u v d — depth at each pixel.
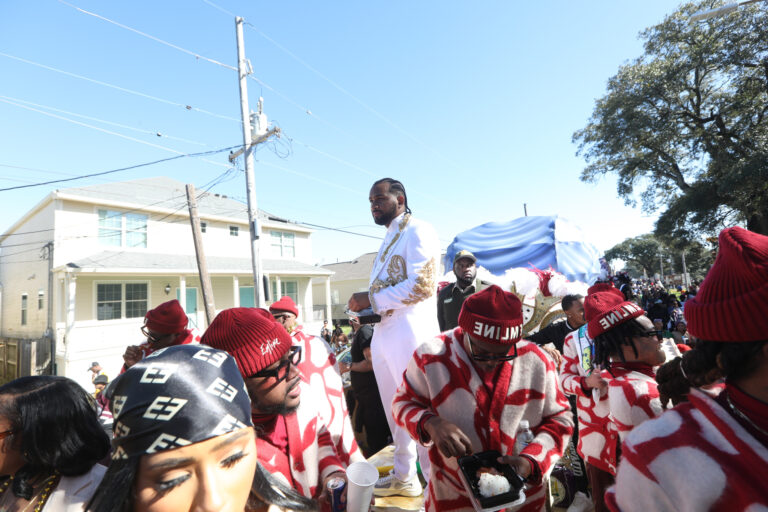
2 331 21.17
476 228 6.23
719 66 18.52
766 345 0.73
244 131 13.18
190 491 0.77
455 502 1.64
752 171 15.81
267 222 22.80
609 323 2.02
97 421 1.26
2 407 1.15
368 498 1.33
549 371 1.68
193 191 12.92
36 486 1.16
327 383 1.70
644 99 19.86
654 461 0.79
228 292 20.31
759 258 0.73
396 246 2.45
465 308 1.57
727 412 0.77
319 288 37.53
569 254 5.34
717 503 0.70
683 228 20.66
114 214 17.42
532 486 1.57
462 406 1.63
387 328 2.45
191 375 0.82
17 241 19.73
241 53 13.35
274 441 1.37
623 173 21.62
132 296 16.89
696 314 0.84
